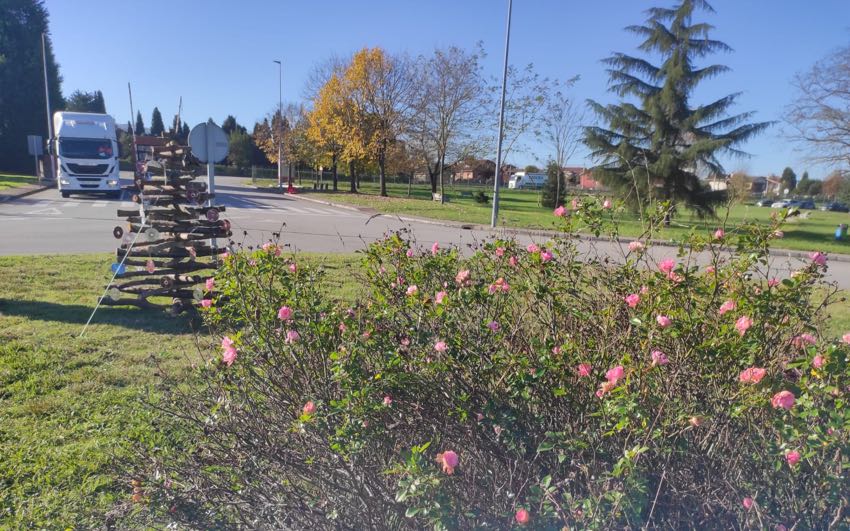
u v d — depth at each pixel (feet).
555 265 8.44
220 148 22.30
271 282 8.75
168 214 18.94
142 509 7.61
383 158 117.19
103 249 33.30
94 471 9.43
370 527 6.15
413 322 7.91
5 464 9.64
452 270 9.22
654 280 7.30
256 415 7.59
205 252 19.26
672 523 6.04
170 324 17.84
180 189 19.10
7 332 16.31
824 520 5.82
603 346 7.30
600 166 81.56
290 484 6.72
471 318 7.93
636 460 5.80
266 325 7.91
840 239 66.33
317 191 128.36
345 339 7.55
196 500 6.98
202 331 17.22
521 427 6.73
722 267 8.05
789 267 8.99
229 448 7.38
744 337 6.73
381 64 107.04
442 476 5.74
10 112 140.87
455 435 6.72
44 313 18.44
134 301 19.03
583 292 8.43
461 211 82.53
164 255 18.95
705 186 77.36
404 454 6.41
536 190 194.08
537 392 6.93
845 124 67.92
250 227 49.24
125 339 16.25
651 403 6.28
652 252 10.67
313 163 140.67
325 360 7.56
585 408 6.69
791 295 7.09
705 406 6.57
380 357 7.30
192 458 7.56
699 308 7.45
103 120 73.61
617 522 5.47
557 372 6.84
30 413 11.53
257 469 6.82
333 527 6.24
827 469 5.79
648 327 6.82
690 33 79.56
